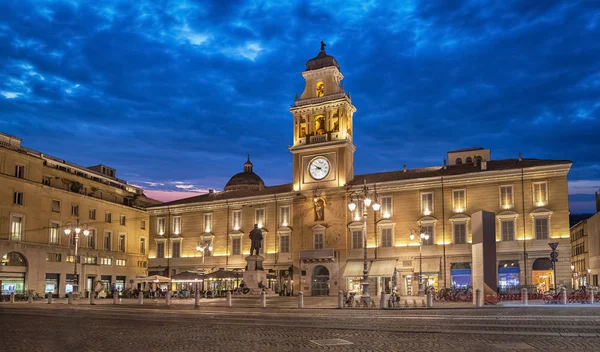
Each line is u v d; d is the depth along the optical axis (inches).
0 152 3255.4
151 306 2015.3
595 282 4554.6
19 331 987.3
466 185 2962.6
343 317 1318.9
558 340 778.2
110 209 4158.5
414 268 3011.8
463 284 2881.4
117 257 4158.5
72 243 3722.9
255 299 2628.0
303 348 725.9
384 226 3125.0
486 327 983.6
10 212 3284.9
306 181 3420.3
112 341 820.6
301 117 3540.8
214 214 3703.3
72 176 3892.7
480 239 1862.7
